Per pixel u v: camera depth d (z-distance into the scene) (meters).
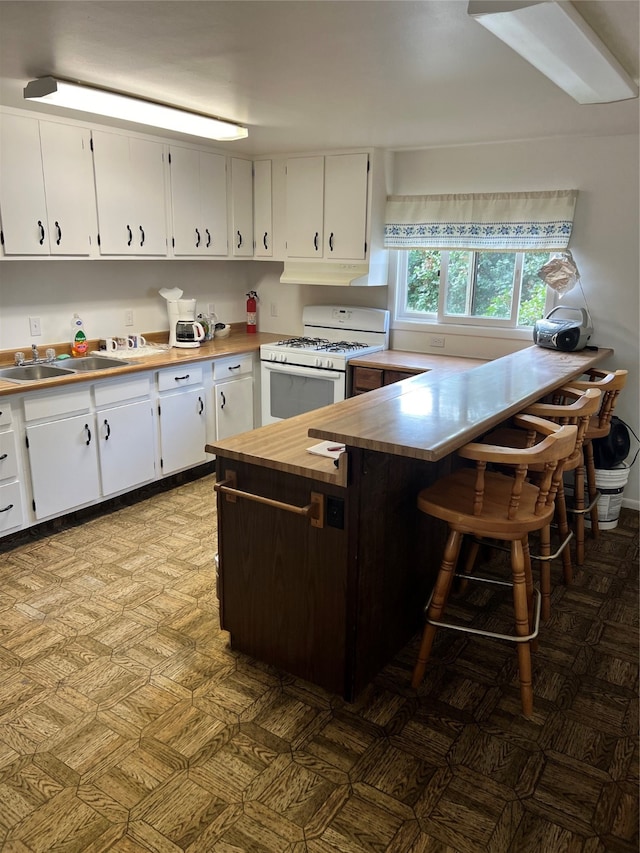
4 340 3.68
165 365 3.91
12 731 2.06
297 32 2.02
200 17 1.90
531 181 3.89
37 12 1.87
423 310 4.53
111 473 3.72
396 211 4.34
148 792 1.83
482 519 2.06
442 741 2.04
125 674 2.35
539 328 3.76
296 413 4.50
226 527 2.36
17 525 3.28
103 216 3.68
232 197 4.53
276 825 1.73
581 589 3.02
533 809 1.79
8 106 3.14
